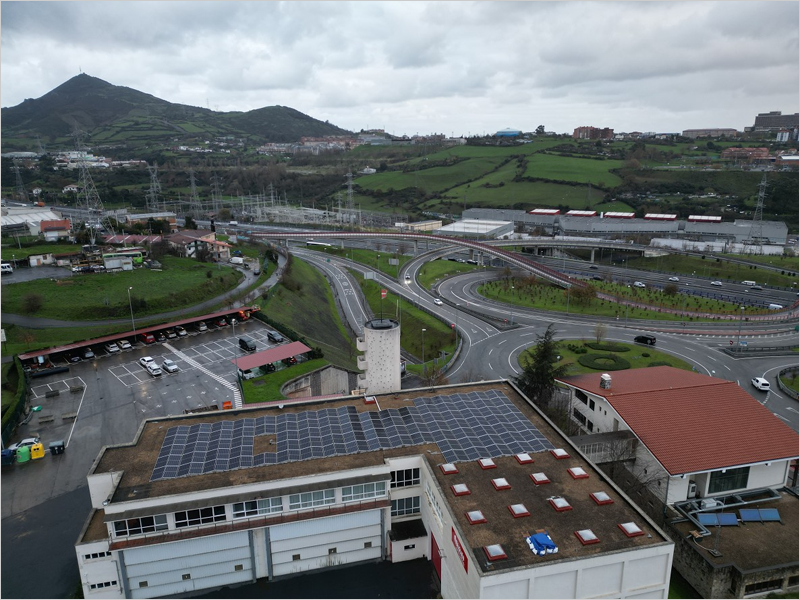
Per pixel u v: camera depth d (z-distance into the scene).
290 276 191.88
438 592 55.84
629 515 51.81
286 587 56.91
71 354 115.38
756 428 72.69
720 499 69.12
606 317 164.38
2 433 83.00
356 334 166.25
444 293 194.75
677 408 75.56
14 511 68.62
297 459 61.97
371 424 69.44
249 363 106.25
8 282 148.38
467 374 121.31
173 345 123.69
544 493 55.50
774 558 59.88
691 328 154.50
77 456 80.38
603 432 77.88
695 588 60.53
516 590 44.41
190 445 64.75
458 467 60.31
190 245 195.25
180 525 54.97
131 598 54.75
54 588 56.72
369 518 59.44
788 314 168.25
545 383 91.38
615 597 47.44
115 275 159.50
